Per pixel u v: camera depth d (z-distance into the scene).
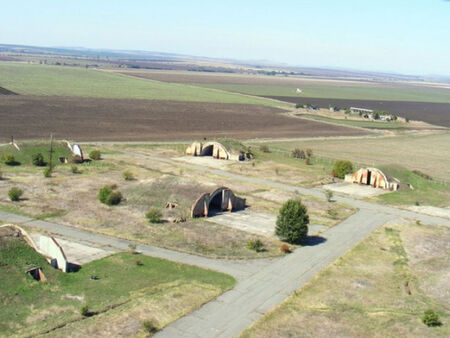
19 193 66.44
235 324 37.69
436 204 79.44
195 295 41.91
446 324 38.16
